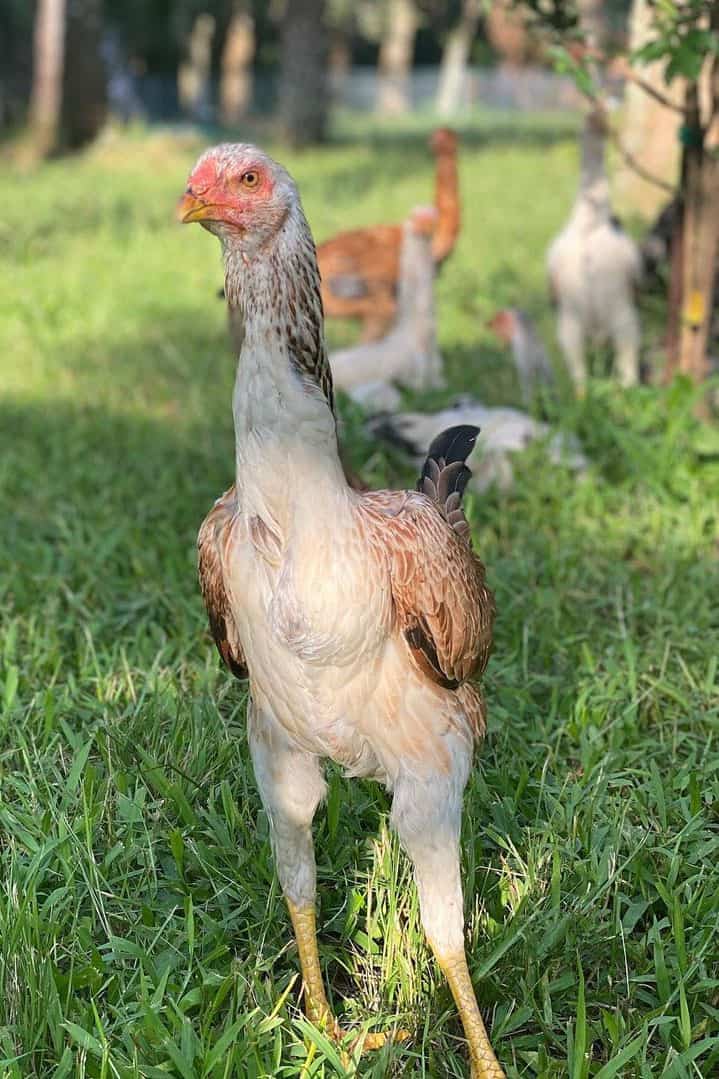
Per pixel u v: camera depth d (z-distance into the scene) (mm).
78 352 3928
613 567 2246
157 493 2619
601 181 3045
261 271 1278
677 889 1499
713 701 1875
